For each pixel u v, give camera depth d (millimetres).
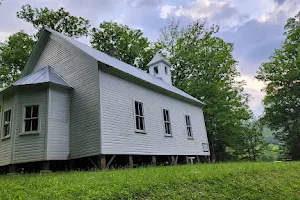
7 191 4734
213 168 8289
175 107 16594
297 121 25375
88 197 4219
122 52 31188
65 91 11500
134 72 14742
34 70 14414
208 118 26031
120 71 11609
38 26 25359
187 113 18016
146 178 5738
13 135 10211
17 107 10578
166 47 32500
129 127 11570
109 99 10828
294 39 27516
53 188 4793
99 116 10039
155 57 23109
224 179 6578
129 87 12484
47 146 9945
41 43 13984
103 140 9820
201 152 18031
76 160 10969
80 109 10961
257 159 30422
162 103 15172
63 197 4207
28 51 23172
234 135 27141
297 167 10164
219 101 25750
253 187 6426
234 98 27594
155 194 4840
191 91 26766
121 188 4789
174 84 30750
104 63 10688
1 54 22953
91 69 11000
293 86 25969
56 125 10586
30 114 10656
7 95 11328
